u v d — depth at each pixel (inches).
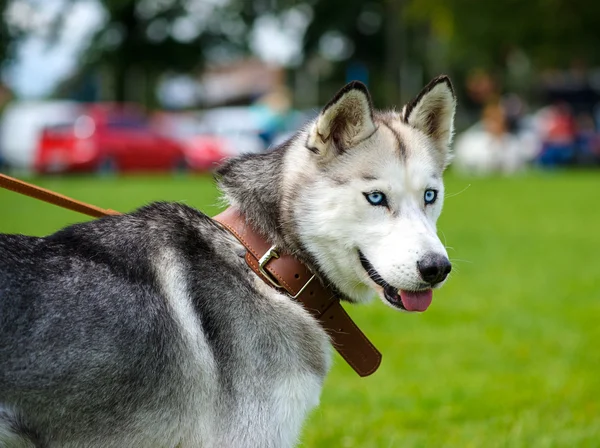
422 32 1456.7
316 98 1583.4
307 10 1530.5
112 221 122.7
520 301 318.7
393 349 257.4
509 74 1305.4
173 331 114.9
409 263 120.4
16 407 107.0
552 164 1042.1
